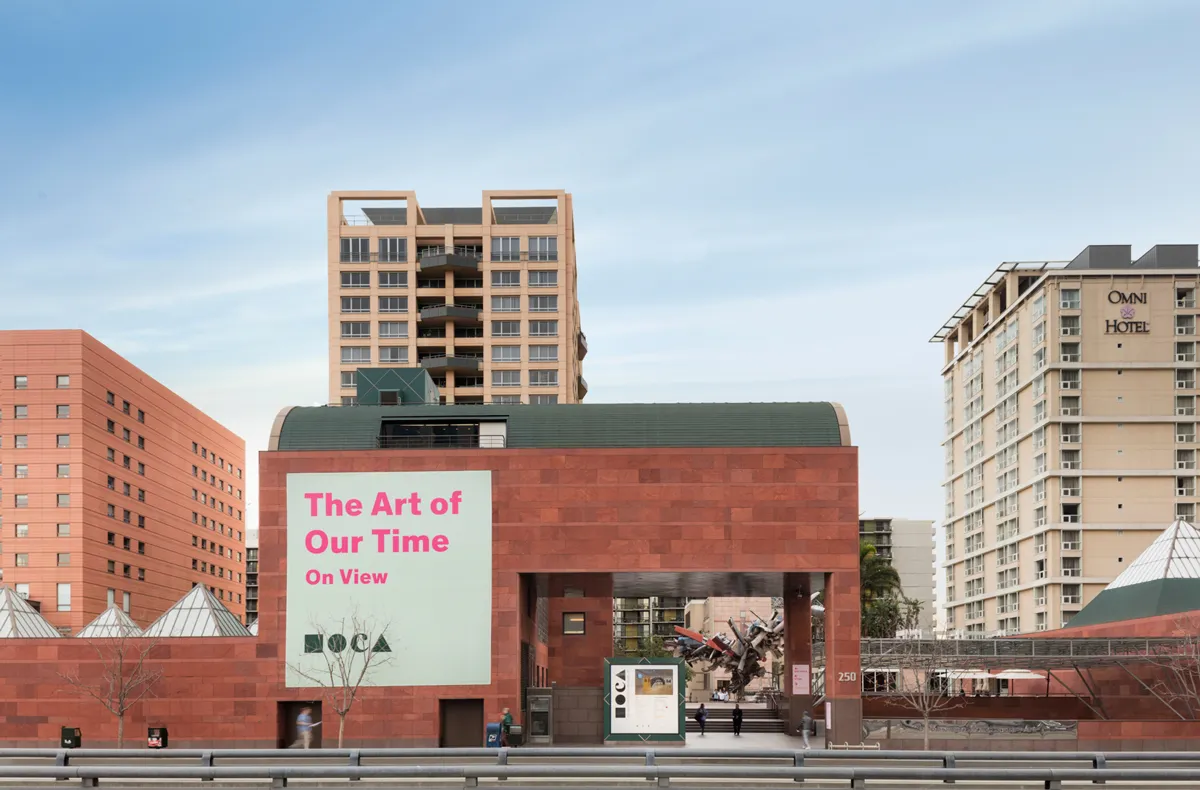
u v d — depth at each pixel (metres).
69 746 54.34
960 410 163.25
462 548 56.41
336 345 141.75
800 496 56.38
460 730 55.78
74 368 109.81
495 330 142.50
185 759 44.56
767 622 87.94
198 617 62.38
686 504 56.41
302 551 56.50
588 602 72.56
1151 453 126.62
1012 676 75.81
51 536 107.81
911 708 71.06
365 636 55.75
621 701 55.38
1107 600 81.81
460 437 59.25
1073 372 128.12
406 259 142.75
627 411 59.47
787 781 27.48
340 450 57.31
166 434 133.62
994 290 149.62
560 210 145.00
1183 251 132.25
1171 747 54.75
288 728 55.75
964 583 159.25
